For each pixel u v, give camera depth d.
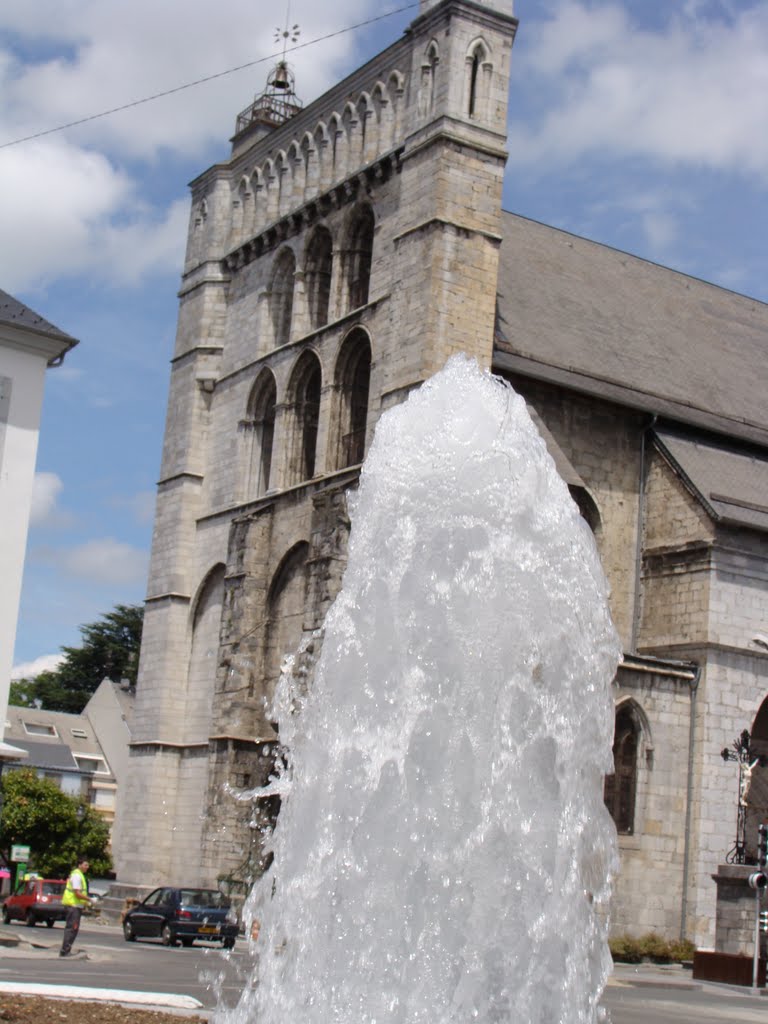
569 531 16.73
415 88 51.69
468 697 15.73
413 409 17.59
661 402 55.66
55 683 132.38
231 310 63.12
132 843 59.19
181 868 57.59
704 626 49.62
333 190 55.59
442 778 15.48
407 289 49.66
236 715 54.34
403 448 17.31
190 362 63.59
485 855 15.12
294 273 58.88
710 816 47.94
